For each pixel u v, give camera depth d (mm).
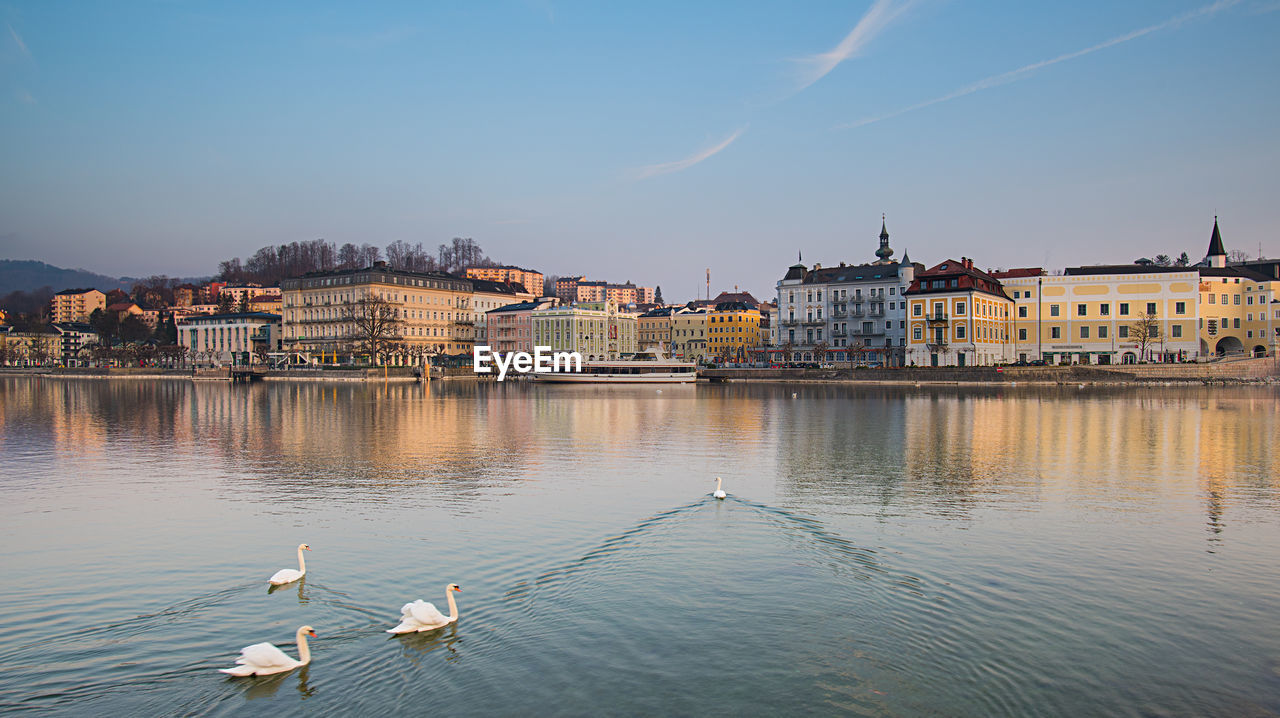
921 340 153625
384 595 21625
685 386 152250
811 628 19062
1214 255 177125
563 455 48125
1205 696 15930
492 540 26953
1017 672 16875
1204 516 30781
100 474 41000
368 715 15352
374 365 180125
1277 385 131375
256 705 15750
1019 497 34469
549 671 16984
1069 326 158875
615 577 22781
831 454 48219
